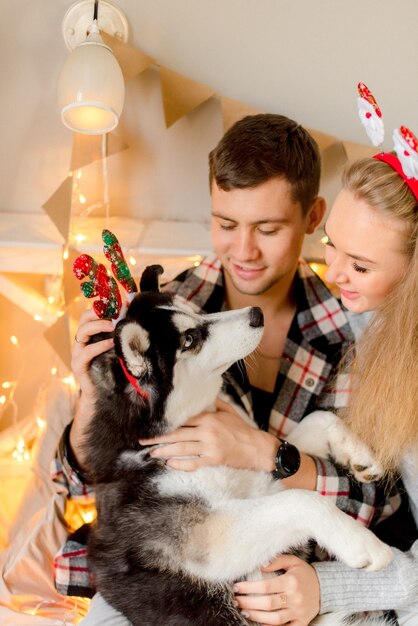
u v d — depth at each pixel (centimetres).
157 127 252
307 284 215
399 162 165
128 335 146
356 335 212
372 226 163
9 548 211
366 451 186
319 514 161
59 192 230
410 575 166
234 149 186
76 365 171
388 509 198
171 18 234
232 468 174
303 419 201
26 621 187
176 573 162
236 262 197
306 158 193
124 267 169
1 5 227
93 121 216
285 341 212
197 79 245
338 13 239
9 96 240
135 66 229
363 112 171
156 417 166
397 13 240
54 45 235
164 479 169
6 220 248
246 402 205
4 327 269
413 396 171
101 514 175
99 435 173
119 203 262
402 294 167
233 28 238
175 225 260
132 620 164
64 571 194
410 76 250
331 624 168
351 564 162
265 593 161
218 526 162
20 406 272
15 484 246
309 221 215
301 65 246
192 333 166
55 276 253
